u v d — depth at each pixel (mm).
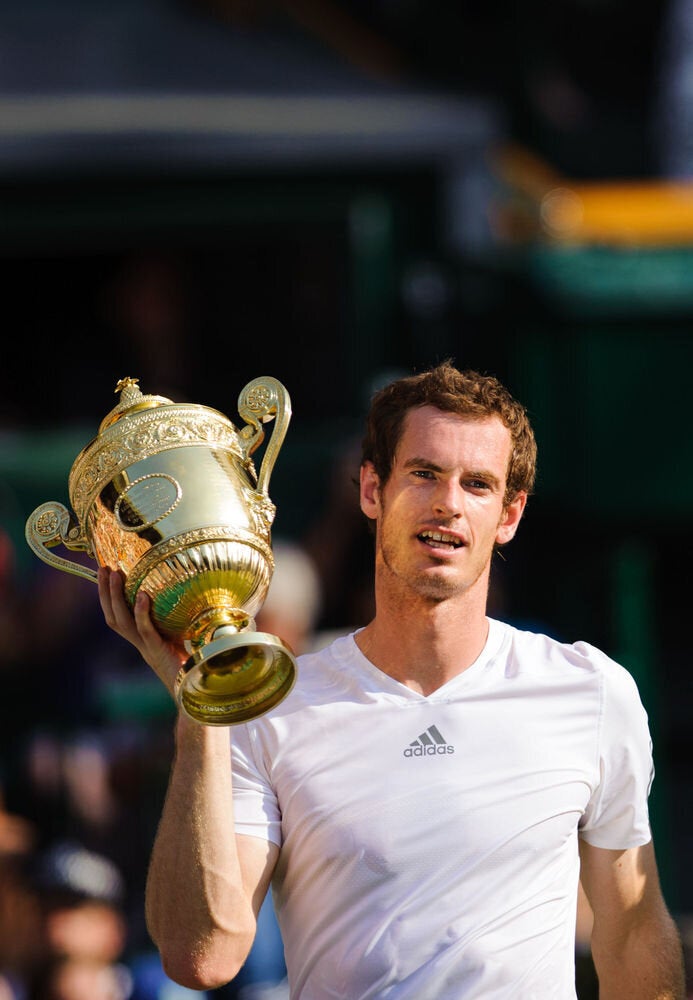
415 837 9930
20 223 26844
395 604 10430
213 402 29656
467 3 28641
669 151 30938
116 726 24578
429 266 27078
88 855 21188
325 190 26719
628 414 25609
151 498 10430
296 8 27922
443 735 10195
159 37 27156
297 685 10586
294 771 10211
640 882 10742
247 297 29469
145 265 29812
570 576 27344
